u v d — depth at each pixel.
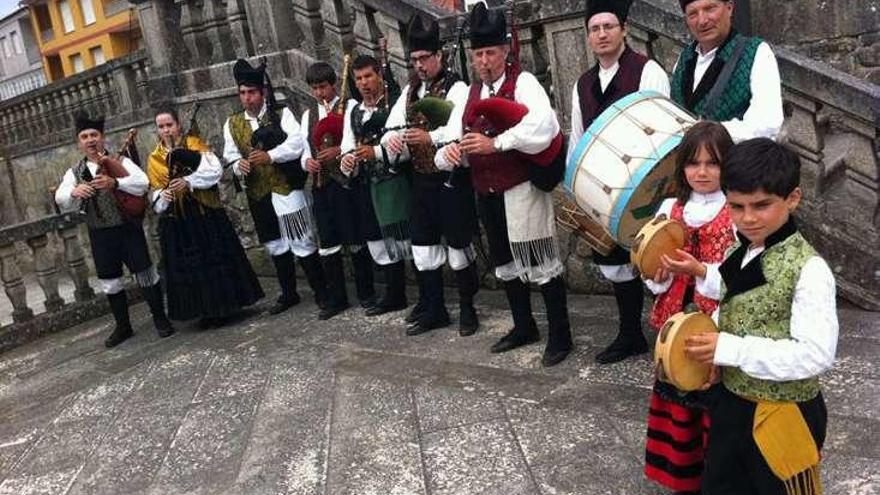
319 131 5.01
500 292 5.43
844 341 3.78
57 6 33.78
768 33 6.76
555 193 4.93
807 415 2.07
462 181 4.38
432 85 4.35
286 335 5.16
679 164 2.53
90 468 3.71
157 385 4.64
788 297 1.98
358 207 5.18
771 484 2.09
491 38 3.71
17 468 3.86
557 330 4.00
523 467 3.09
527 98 3.70
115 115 8.73
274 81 6.26
